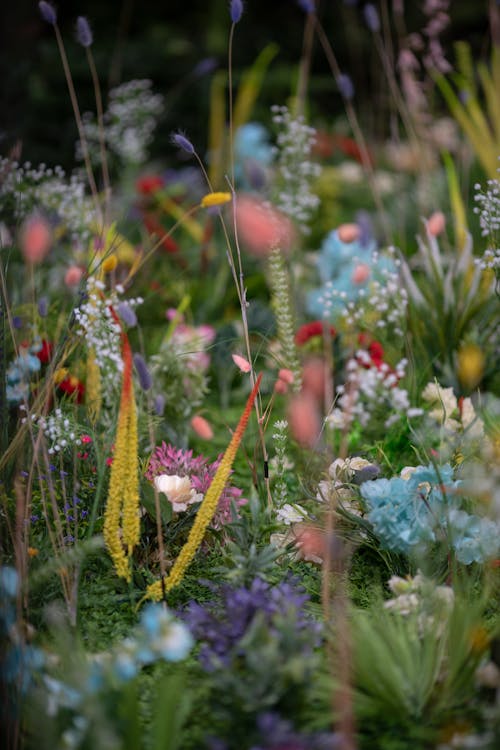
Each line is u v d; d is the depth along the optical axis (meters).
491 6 6.43
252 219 2.94
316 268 5.83
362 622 2.71
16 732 2.38
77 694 2.35
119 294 4.44
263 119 10.02
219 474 3.04
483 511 3.16
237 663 2.54
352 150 8.09
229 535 3.38
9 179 4.35
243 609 2.69
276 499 3.59
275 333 5.07
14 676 2.47
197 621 2.75
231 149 3.89
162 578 2.94
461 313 4.72
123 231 6.14
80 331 3.57
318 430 4.17
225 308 5.96
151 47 11.02
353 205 7.93
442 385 4.69
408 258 5.94
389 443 4.02
